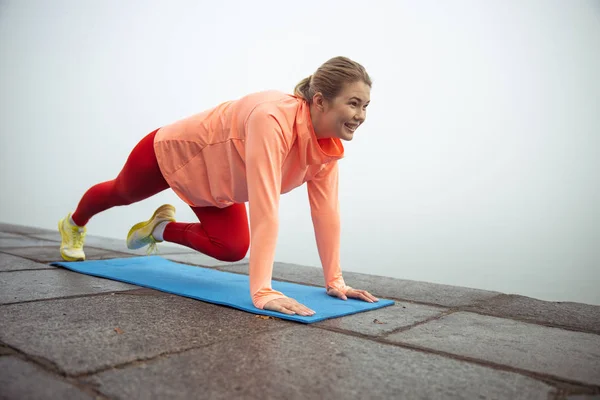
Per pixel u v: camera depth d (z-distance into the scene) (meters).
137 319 1.73
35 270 2.72
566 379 1.27
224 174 2.07
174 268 2.88
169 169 2.19
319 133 1.88
